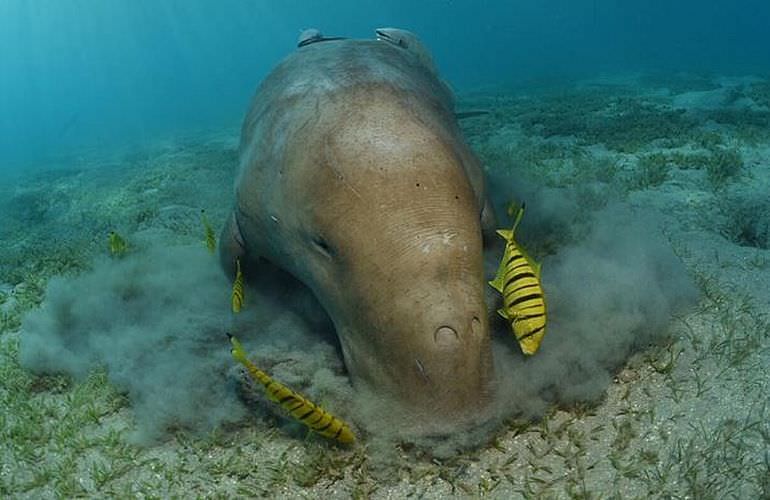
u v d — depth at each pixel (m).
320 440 3.33
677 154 8.46
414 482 3.04
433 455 3.07
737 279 4.71
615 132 10.84
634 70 32.09
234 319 4.56
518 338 3.00
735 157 8.12
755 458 2.96
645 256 4.69
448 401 2.88
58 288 5.48
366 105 3.50
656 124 11.16
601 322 3.69
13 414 4.06
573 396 3.38
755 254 5.13
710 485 2.81
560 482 2.97
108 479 3.38
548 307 3.94
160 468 3.40
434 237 2.92
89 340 4.66
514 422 3.29
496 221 4.51
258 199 3.87
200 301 5.04
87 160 21.86
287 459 3.32
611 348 3.58
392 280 2.90
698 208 6.43
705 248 5.29
